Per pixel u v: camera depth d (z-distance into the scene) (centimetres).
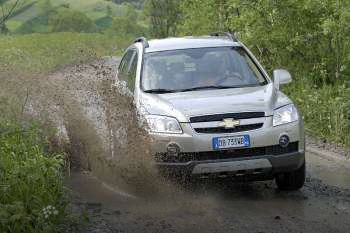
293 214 1316
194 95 1484
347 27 2442
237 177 1377
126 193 1469
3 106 1717
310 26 2702
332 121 2170
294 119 1415
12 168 1238
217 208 1353
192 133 1352
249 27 2841
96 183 1547
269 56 2953
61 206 1202
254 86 1565
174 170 1353
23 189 1183
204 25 3828
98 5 13275
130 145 1393
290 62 2831
